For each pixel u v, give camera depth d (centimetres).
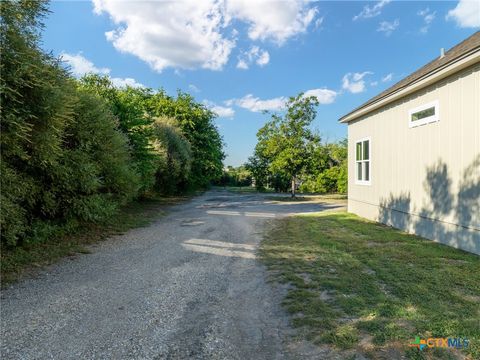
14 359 243
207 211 1346
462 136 601
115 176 862
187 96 2842
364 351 246
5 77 468
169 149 1886
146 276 464
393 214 879
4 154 497
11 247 570
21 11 506
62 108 559
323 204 1714
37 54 535
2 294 389
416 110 761
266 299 370
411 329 278
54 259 556
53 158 580
